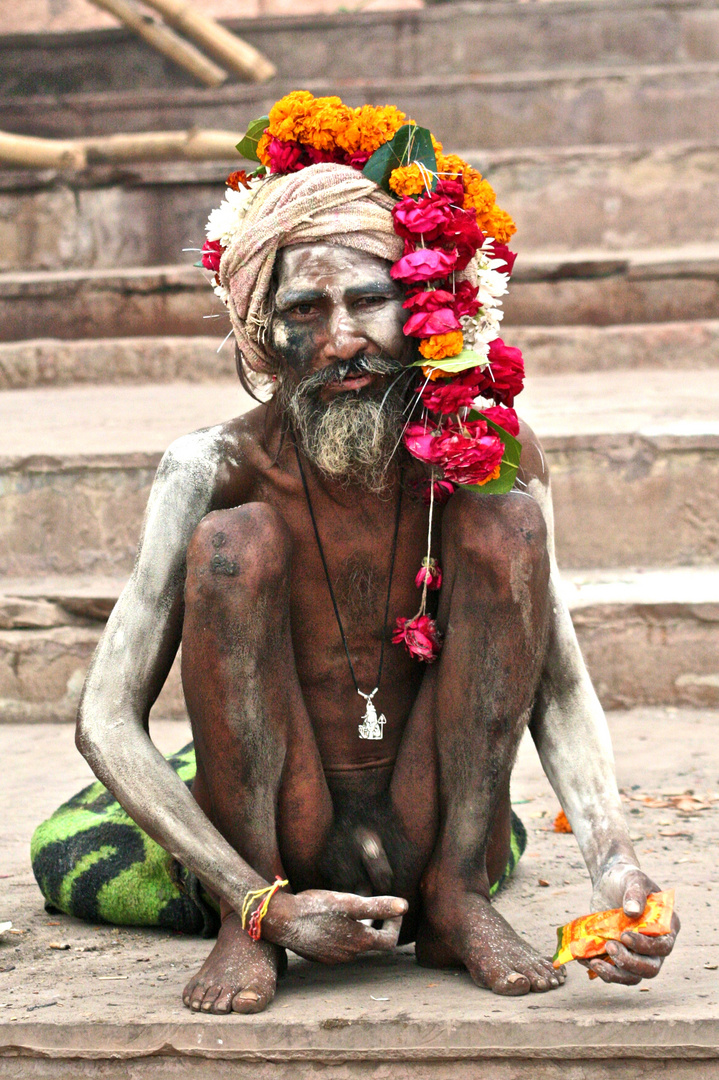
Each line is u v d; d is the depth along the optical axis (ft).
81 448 19.71
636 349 27.84
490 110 36.32
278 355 8.70
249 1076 7.78
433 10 40.11
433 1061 7.73
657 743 15.38
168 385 28.89
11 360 29.09
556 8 39.58
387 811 9.11
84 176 33.24
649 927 7.77
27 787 14.17
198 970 8.90
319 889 8.67
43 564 19.57
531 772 14.62
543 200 33.04
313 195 8.25
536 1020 7.70
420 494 8.79
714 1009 7.82
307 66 41.09
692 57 39.32
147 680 8.85
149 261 33.53
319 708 9.14
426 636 8.75
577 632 17.04
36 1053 7.90
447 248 8.29
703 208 32.78
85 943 9.90
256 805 8.45
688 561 19.15
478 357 8.29
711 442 18.85
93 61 41.68
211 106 38.58
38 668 17.81
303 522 8.87
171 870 9.91
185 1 44.42
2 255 33.65
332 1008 8.02
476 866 8.90
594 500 19.15
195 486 8.80
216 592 8.09
